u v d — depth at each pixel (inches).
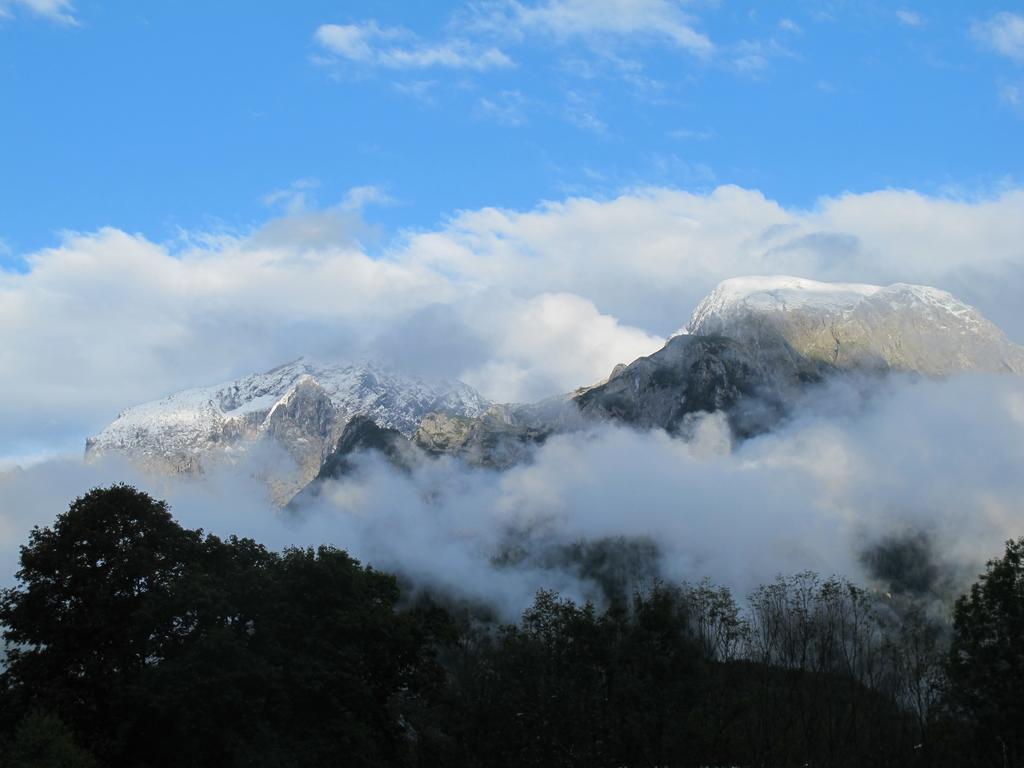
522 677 4813.0
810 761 4788.4
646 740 4419.3
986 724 4404.5
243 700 4311.0
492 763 4630.9
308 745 4402.1
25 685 4367.6
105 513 4746.6
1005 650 4446.4
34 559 4598.9
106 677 4429.1
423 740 4847.4
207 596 4493.1
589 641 4990.2
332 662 4589.1
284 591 4761.3
